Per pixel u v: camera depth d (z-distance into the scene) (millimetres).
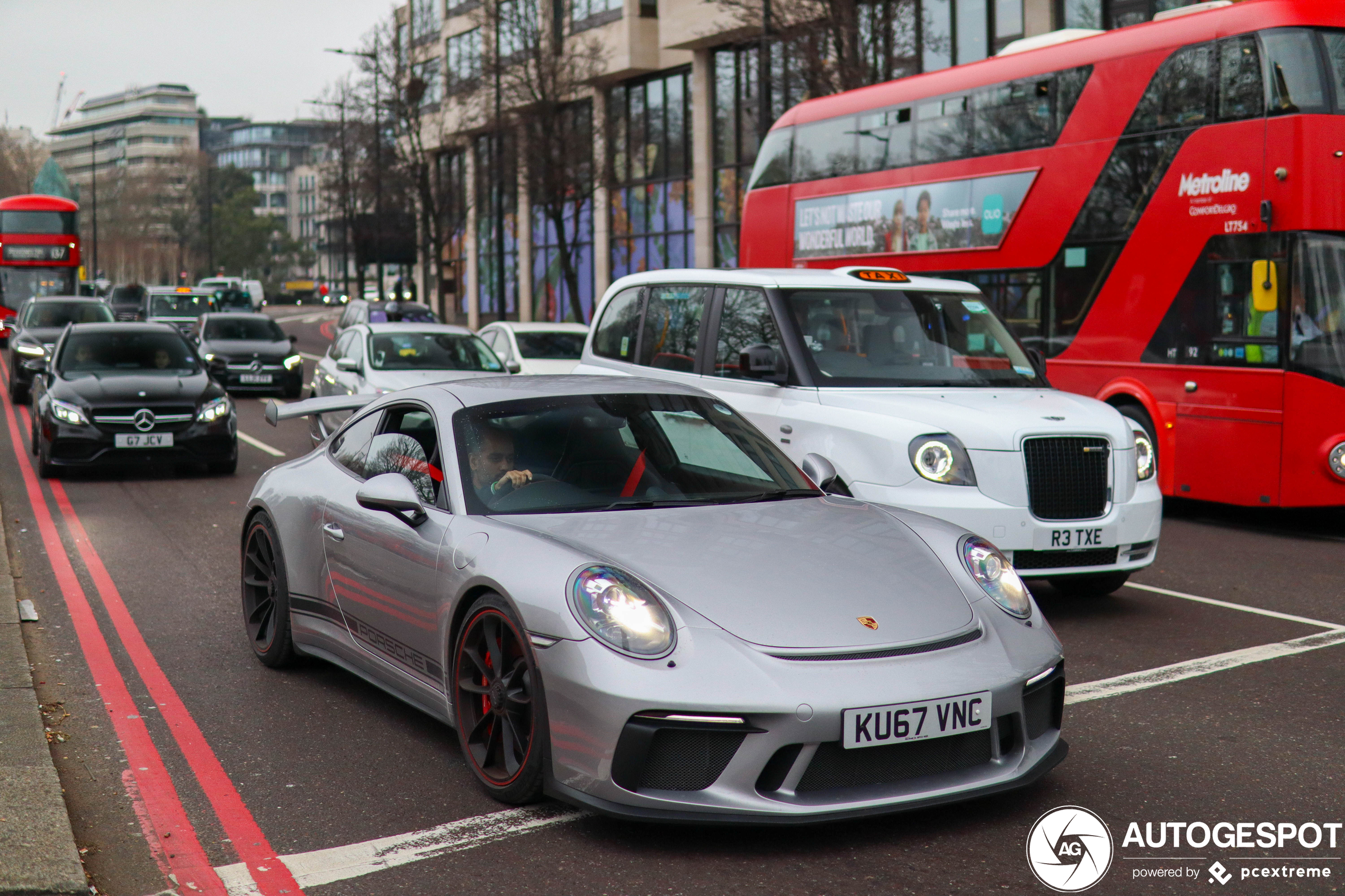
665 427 5059
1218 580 8398
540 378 5375
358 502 4746
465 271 54031
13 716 4988
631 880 3572
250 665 6098
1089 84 11820
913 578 4148
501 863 3707
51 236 38594
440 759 4668
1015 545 6824
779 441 7559
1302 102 9992
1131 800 4219
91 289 56938
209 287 58156
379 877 3629
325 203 55719
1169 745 4816
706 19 32875
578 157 32438
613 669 3688
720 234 35250
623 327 9297
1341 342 9984
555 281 45094
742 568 4043
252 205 150500
